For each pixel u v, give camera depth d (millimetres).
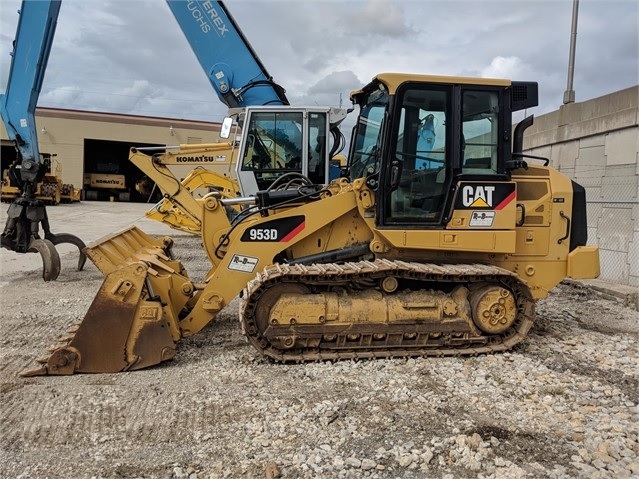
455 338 5137
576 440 3564
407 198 5195
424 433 3621
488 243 5203
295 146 9117
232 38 9344
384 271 5000
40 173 8438
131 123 38938
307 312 4902
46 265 8578
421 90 5105
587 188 9617
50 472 3135
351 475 3139
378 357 5020
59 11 8086
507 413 3953
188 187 12758
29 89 8047
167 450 3393
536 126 11695
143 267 4738
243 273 5242
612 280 8859
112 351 4648
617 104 8789
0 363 4867
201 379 4512
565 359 5156
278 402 4055
